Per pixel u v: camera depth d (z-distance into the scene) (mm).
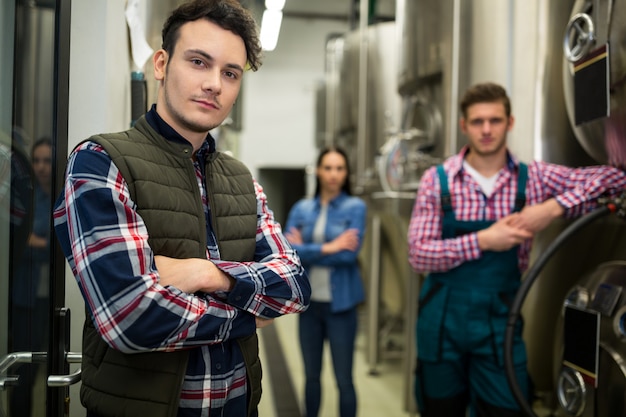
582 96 1396
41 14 1095
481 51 2006
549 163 1874
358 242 2244
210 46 857
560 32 1857
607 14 1266
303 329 2293
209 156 953
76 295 1337
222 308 844
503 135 1634
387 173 2770
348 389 2205
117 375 815
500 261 1608
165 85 885
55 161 985
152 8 1548
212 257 912
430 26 2271
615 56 1246
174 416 806
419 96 2461
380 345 3711
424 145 2318
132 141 854
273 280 924
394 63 3688
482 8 2002
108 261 759
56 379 938
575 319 1425
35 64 1102
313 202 2461
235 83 905
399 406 2801
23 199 1072
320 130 6121
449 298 1654
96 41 1266
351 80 4504
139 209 818
